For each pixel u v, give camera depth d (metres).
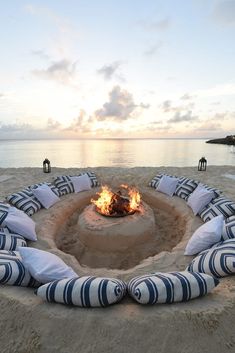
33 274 2.39
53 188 5.75
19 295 2.32
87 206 5.50
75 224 5.10
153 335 1.98
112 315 2.08
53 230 4.47
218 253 2.66
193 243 3.34
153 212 5.39
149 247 4.22
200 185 5.46
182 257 3.42
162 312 2.07
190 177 8.07
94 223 4.35
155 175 7.23
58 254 3.60
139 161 21.48
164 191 5.96
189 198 5.16
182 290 2.13
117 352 1.93
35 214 4.82
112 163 20.17
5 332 2.08
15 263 2.55
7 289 2.38
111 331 2.00
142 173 8.34
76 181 6.26
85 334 2.00
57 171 9.10
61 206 5.31
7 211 3.84
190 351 1.93
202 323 2.02
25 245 3.53
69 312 2.11
